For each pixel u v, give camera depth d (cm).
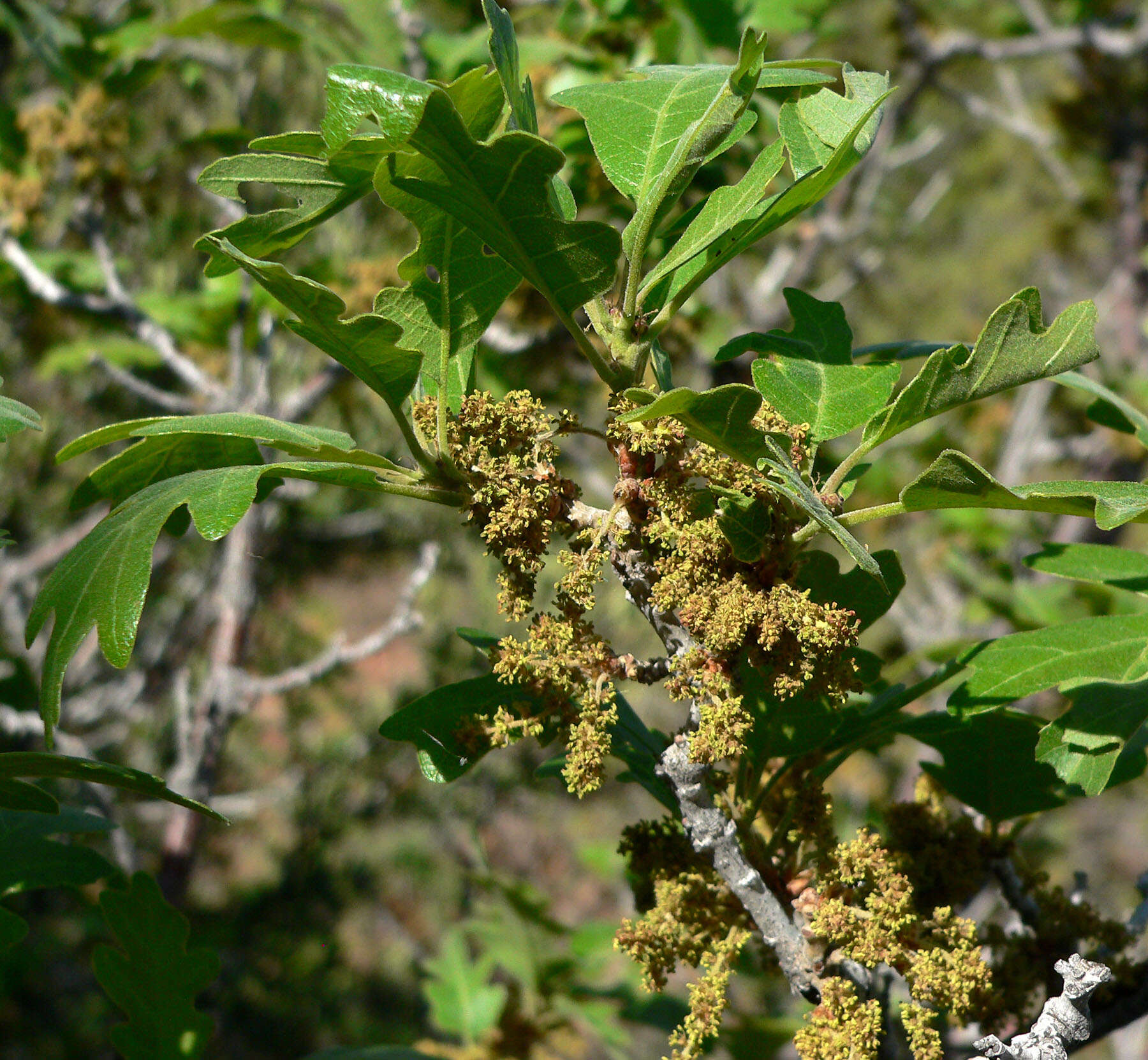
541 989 406
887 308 1231
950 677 178
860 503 655
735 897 165
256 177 167
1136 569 195
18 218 460
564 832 1179
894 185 1049
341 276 482
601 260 146
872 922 150
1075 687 165
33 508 688
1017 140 1172
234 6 462
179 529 188
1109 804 1097
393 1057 307
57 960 851
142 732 724
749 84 145
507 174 135
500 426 154
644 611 156
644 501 152
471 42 464
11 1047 811
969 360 145
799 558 171
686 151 149
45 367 555
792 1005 545
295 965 955
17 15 486
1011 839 202
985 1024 186
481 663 816
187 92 601
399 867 1007
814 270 746
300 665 767
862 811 569
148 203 488
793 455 159
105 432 162
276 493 511
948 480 140
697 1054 149
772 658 144
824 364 175
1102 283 1123
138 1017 204
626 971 429
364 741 815
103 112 471
